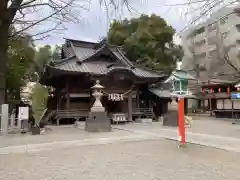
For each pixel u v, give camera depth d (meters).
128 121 20.05
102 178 4.64
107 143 8.95
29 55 22.48
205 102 34.59
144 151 7.33
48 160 6.22
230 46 27.83
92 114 13.14
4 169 5.35
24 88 26.89
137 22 28.34
